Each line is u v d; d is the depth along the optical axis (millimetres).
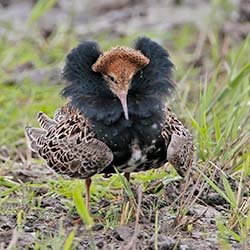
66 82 12789
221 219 13008
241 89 16297
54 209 13320
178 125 12758
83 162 12492
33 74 20344
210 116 15625
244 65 16844
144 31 22891
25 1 25109
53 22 23938
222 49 21359
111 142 12344
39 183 14570
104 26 23500
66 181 14242
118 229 12344
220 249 12047
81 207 11680
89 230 11695
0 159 15867
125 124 12273
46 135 13117
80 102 12531
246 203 12734
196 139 14844
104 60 12414
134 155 12406
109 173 13070
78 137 12555
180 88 17375
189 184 13180
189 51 21812
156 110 12391
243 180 13656
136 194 13469
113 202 13562
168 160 12461
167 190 13656
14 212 13219
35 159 15883
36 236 12312
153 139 12359
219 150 14219
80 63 12680
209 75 19469
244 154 14180
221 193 12617
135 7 24578
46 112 18031
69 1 24891
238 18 23297
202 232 12633
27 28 22344
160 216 13023
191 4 24297
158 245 11930
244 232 12039
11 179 14672
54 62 21297
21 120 17844
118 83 12289
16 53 21625
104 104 12367
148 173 14297
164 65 12750
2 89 19531
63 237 12094
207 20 22438
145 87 12516
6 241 12242
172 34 22859
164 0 24594
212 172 13758
